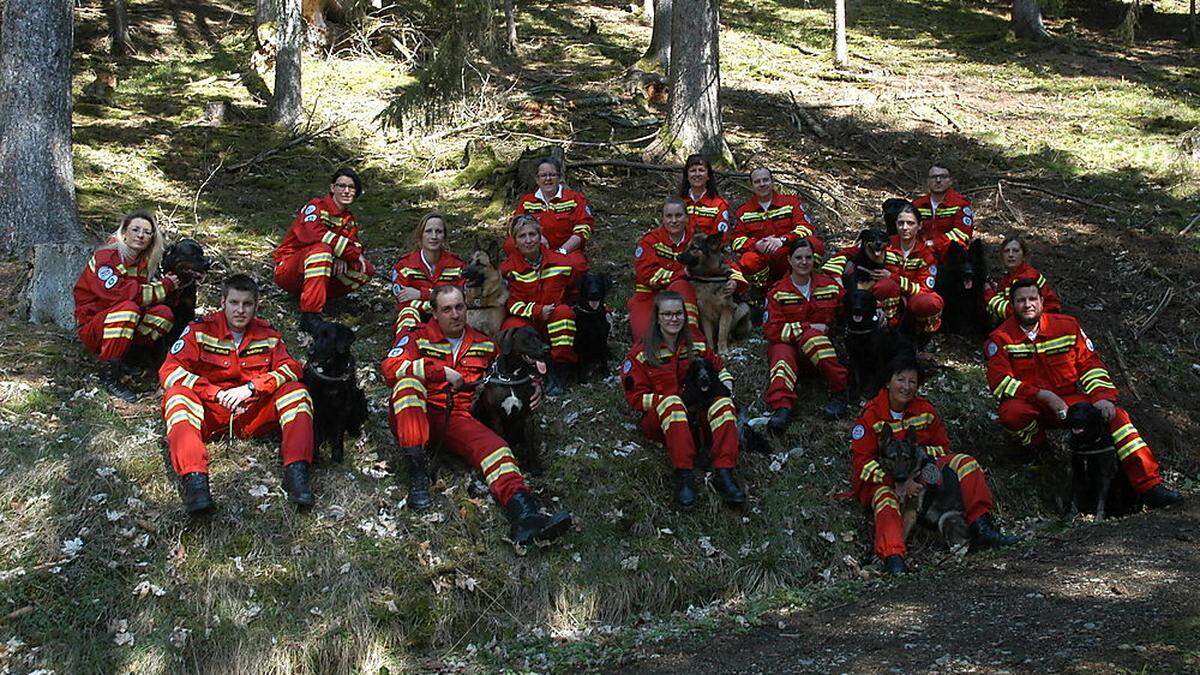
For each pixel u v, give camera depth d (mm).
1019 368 6828
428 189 11180
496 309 7055
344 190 7777
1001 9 22594
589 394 7180
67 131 8773
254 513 5781
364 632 5402
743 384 7434
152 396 6711
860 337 7000
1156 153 12352
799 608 5695
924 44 19516
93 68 16328
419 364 6051
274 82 14211
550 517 5875
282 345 6148
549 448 6609
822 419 7137
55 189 8648
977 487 6273
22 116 8516
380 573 5637
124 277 6645
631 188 11180
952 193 8430
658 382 6457
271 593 5488
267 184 11273
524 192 10688
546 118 13219
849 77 16500
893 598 5594
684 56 11547
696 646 5281
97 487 5754
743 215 8477
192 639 5234
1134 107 14492
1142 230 10273
